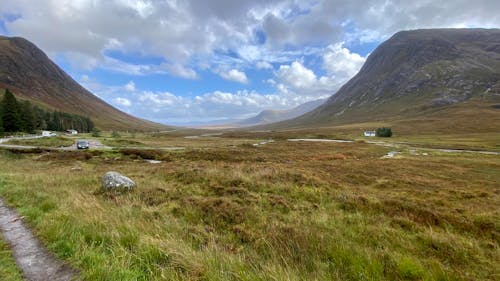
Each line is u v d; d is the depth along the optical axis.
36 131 104.50
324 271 5.37
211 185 13.59
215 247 5.89
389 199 12.20
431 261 6.13
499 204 14.68
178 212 9.39
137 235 6.14
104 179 12.44
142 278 4.55
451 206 13.45
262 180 14.65
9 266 4.92
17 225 7.18
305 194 12.38
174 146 72.31
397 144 87.25
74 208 8.27
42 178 15.13
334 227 8.38
